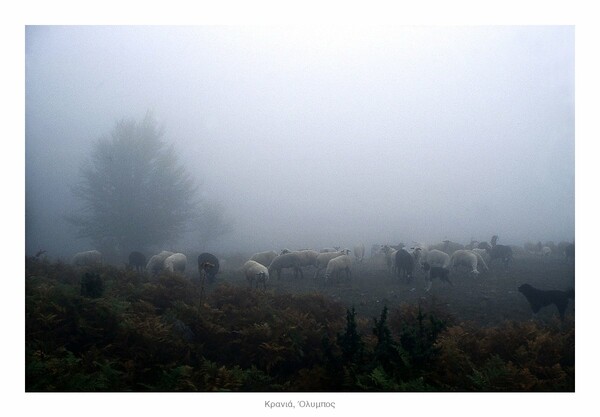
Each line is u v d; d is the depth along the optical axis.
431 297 9.73
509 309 8.93
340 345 5.34
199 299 8.25
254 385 5.39
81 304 6.23
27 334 5.53
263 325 6.49
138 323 6.23
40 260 10.96
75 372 5.09
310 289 11.49
